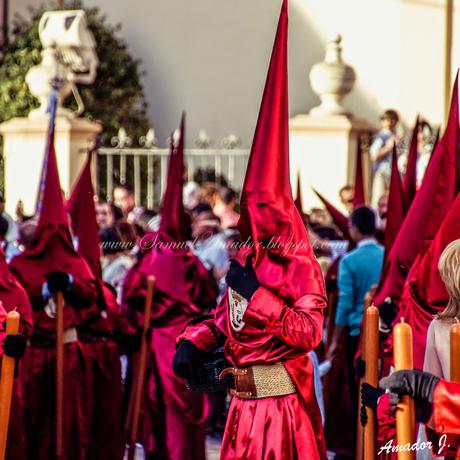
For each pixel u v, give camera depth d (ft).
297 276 44.70
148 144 154.51
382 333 58.65
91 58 152.87
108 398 68.80
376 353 41.60
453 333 37.78
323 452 46.14
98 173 154.51
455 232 47.80
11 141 143.33
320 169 138.10
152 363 74.54
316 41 178.50
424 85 175.63
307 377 45.91
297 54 179.22
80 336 67.82
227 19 183.11
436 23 174.40
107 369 68.64
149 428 74.90
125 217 103.91
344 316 76.95
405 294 50.98
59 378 64.59
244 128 183.01
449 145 51.03
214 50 183.73
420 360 49.08
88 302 66.44
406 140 153.58
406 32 175.52
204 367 47.03
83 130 142.51
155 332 74.64
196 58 184.34
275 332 44.27
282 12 45.11
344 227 84.33
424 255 50.65
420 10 175.01
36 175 141.08
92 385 67.92
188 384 47.03
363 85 177.37
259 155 45.09
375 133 142.92
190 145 185.16
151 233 76.74
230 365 46.96
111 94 170.50
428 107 176.04
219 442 88.17
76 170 141.69
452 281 41.19
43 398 66.08
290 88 179.42
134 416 73.10
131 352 72.49
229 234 93.76
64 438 66.28
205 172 160.25
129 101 172.45
